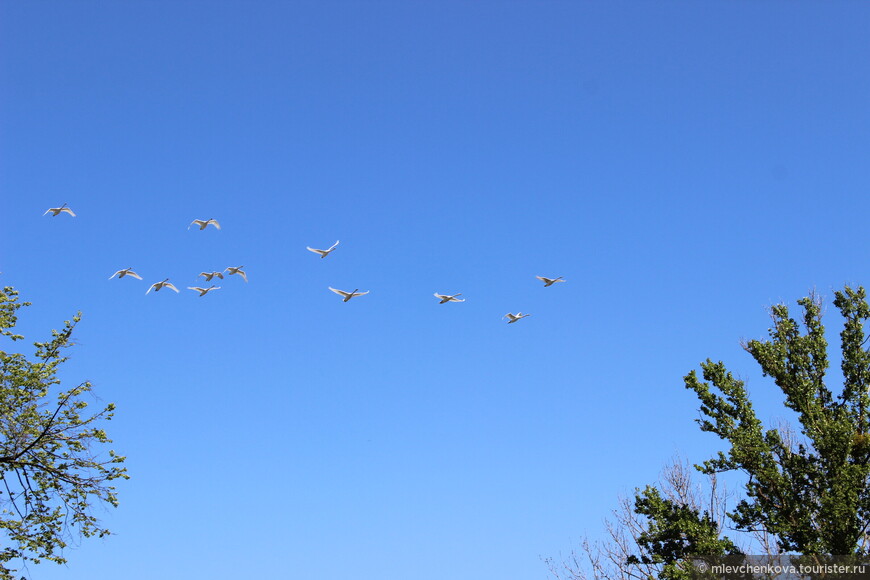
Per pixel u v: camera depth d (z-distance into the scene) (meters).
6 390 29.42
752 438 29.75
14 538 28.67
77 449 30.17
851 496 28.00
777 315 32.91
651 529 30.58
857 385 31.11
